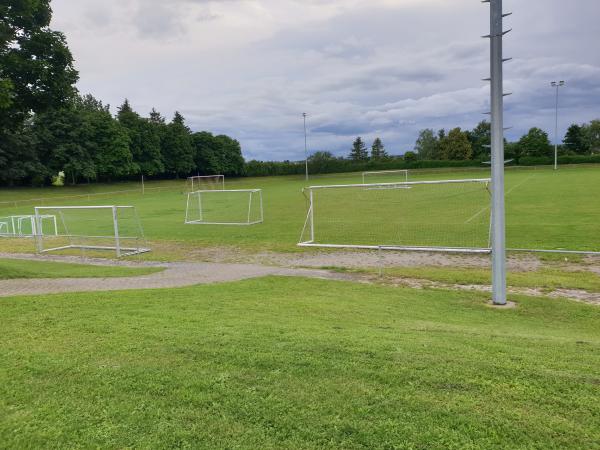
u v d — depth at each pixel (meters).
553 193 31.00
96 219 29.23
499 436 2.85
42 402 3.55
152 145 74.19
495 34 7.69
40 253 17.64
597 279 10.20
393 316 6.77
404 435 2.89
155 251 17.03
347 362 4.03
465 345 4.70
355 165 83.25
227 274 11.30
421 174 72.38
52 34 12.52
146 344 4.73
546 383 3.54
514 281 9.95
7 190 55.38
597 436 2.83
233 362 4.11
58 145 61.22
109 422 3.22
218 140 85.44
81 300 7.26
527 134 81.38
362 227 19.52
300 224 22.33
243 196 45.28
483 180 12.43
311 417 3.13
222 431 3.03
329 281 10.02
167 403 3.42
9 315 6.16
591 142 96.94
